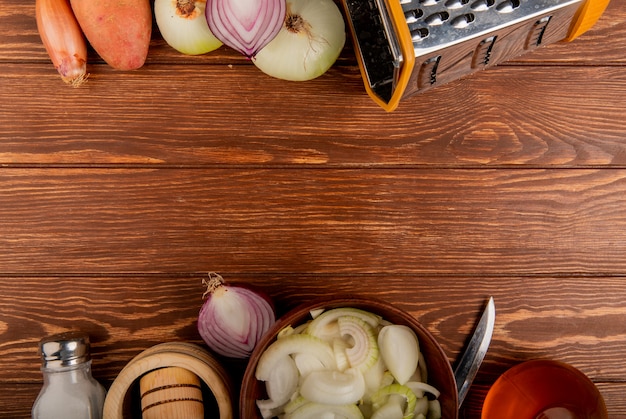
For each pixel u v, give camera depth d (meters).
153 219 0.74
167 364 0.69
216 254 0.74
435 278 0.74
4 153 0.73
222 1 0.66
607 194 0.74
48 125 0.72
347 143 0.73
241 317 0.71
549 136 0.73
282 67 0.69
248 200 0.73
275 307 0.73
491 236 0.74
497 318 0.75
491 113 0.73
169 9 0.67
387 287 0.74
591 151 0.73
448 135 0.73
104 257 0.74
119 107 0.72
